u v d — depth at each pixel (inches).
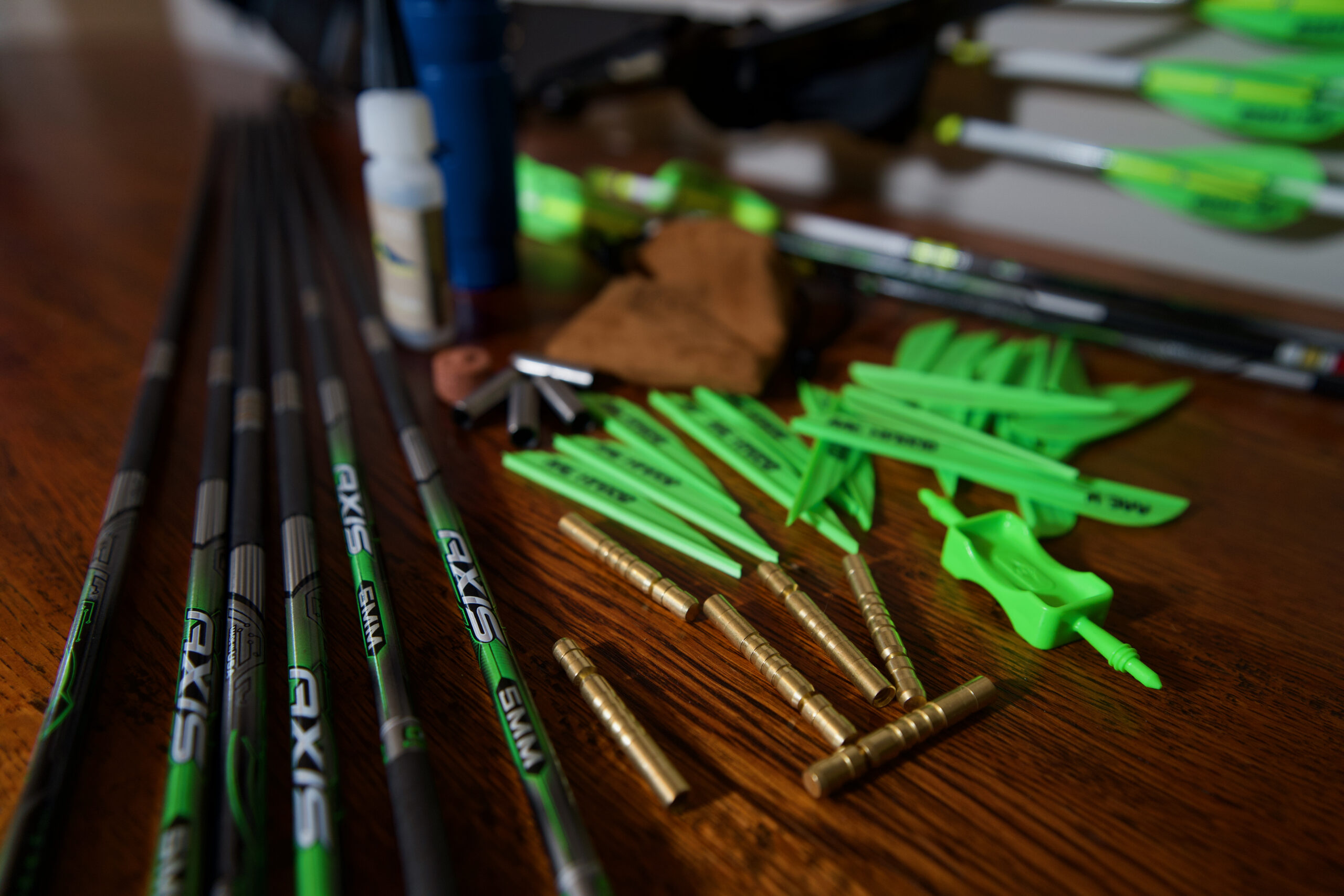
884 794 13.0
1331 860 12.0
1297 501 20.0
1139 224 31.6
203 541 17.4
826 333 27.6
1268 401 24.1
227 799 11.8
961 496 20.2
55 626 15.7
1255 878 11.7
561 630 16.1
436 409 23.7
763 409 23.7
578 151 46.5
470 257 30.4
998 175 34.6
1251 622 16.4
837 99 31.7
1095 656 15.7
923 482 20.7
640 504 19.5
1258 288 29.6
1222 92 26.6
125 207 41.1
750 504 19.9
